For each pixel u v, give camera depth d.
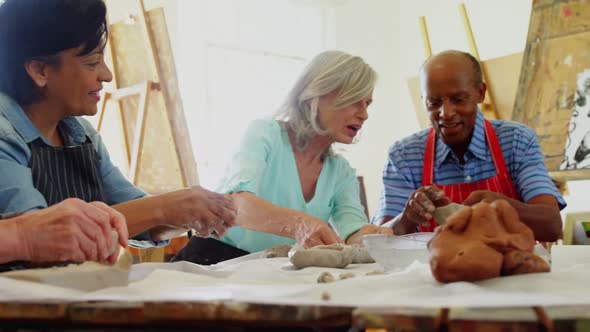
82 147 1.41
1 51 1.26
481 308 0.50
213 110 4.43
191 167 3.24
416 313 0.49
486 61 3.19
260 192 1.82
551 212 1.73
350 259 1.12
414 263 0.85
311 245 1.44
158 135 3.29
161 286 0.76
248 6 4.60
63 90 1.29
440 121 1.89
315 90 1.77
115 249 0.93
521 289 0.63
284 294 0.62
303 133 1.82
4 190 1.16
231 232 1.79
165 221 1.27
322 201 1.89
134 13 3.32
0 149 1.20
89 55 1.28
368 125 5.07
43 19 1.22
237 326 0.57
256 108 4.63
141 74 3.33
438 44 4.66
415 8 4.81
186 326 0.61
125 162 3.64
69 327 0.65
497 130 1.98
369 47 5.04
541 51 2.84
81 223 0.89
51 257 0.87
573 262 1.01
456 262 0.66
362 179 4.68
